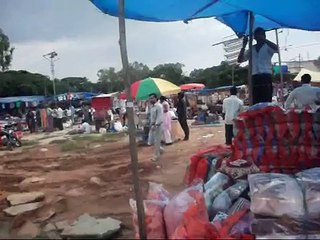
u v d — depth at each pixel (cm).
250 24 845
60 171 1184
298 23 780
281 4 671
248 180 539
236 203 526
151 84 2052
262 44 842
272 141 615
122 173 1063
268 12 716
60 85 7844
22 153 1730
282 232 461
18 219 679
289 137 608
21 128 3344
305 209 468
